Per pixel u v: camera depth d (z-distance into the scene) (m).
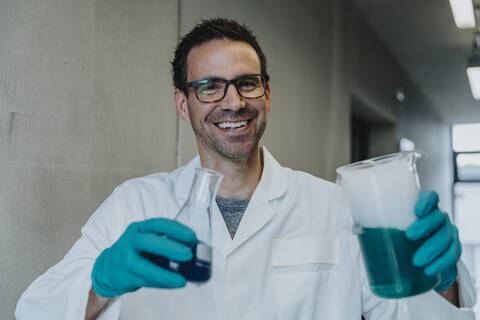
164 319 1.10
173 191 1.28
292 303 1.14
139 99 1.82
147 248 0.67
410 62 5.54
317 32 3.58
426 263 0.67
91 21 1.60
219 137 1.14
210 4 2.27
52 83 1.45
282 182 1.24
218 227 1.15
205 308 1.10
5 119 1.30
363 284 1.18
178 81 1.28
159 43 1.94
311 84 3.43
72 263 1.07
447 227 0.71
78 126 1.54
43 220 1.41
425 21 4.39
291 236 1.20
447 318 1.04
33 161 1.38
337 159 3.94
